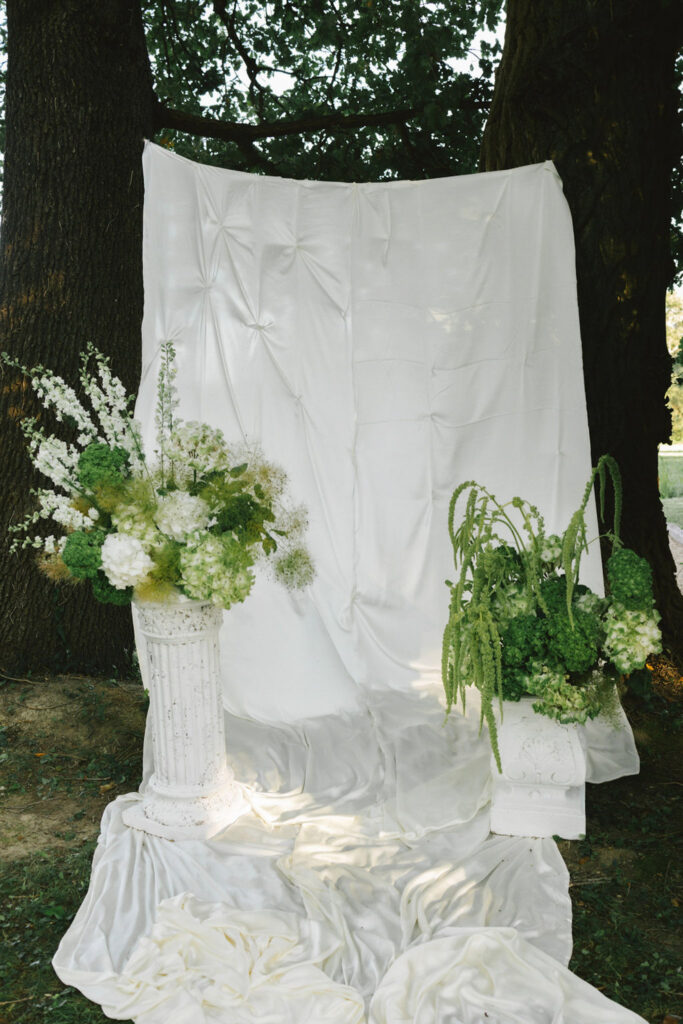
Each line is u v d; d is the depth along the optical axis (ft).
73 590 15.98
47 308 15.87
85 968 8.29
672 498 49.34
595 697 10.55
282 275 13.92
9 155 16.10
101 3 15.65
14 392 15.87
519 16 14.73
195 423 10.59
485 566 10.65
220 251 13.62
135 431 10.94
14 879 10.00
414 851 10.23
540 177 13.48
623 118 14.16
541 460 13.74
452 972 7.94
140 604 10.28
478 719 13.29
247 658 14.02
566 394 13.57
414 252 13.93
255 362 13.88
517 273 13.62
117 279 16.30
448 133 23.54
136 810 10.78
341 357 14.14
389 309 13.99
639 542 15.25
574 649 10.14
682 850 10.40
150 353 13.41
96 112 15.88
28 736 13.65
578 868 10.05
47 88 15.62
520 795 10.54
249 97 25.86
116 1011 7.78
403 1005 7.66
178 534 9.99
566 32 13.98
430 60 22.89
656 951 8.59
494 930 8.25
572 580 10.19
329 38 24.02
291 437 14.12
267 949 8.36
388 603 14.52
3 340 16.03
